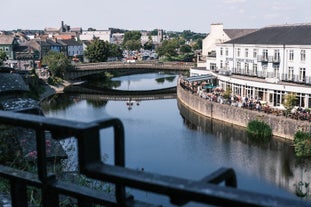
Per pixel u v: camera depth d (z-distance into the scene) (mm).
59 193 3256
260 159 34375
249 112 45469
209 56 76375
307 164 32719
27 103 21953
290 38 55312
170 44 162375
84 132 2420
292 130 39906
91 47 123875
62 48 133750
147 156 35719
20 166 9734
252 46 59469
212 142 40562
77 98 74438
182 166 32875
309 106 46781
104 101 70875
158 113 58094
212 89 63625
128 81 103688
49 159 11344
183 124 49875
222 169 2506
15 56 109312
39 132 2957
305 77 50375
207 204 2047
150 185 2244
